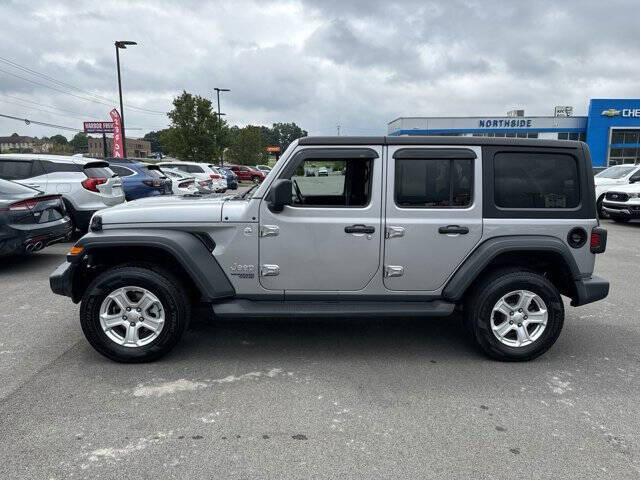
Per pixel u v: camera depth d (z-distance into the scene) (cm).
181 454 274
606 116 3653
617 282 684
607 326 501
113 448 279
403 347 439
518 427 306
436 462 269
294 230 391
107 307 387
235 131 5916
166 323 388
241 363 401
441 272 401
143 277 380
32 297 588
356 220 392
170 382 364
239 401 336
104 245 382
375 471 261
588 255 406
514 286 392
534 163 399
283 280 399
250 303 403
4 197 697
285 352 425
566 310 555
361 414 320
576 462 270
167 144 3462
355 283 402
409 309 402
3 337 454
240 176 3888
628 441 291
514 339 408
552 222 399
